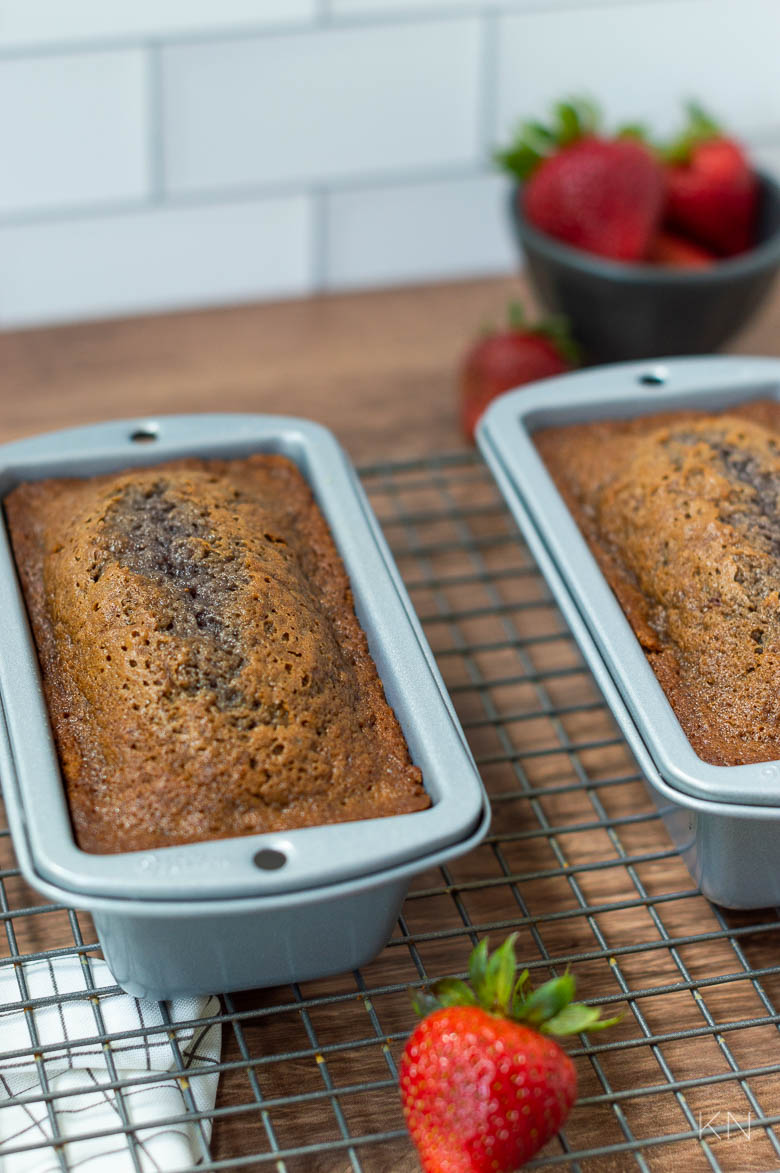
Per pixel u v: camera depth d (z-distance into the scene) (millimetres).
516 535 918
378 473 932
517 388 885
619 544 822
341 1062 747
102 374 989
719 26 1053
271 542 793
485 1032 695
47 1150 717
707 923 787
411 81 1034
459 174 1069
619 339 957
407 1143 730
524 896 791
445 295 1065
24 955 758
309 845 706
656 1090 729
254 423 839
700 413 868
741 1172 727
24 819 713
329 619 782
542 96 1057
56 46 980
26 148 1006
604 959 776
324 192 1058
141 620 754
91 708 749
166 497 794
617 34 1044
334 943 735
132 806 728
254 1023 755
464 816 715
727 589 784
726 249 988
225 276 1073
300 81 1021
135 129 1014
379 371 1005
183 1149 717
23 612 767
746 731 763
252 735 737
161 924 708
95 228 1038
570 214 942
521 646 861
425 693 751
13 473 814
